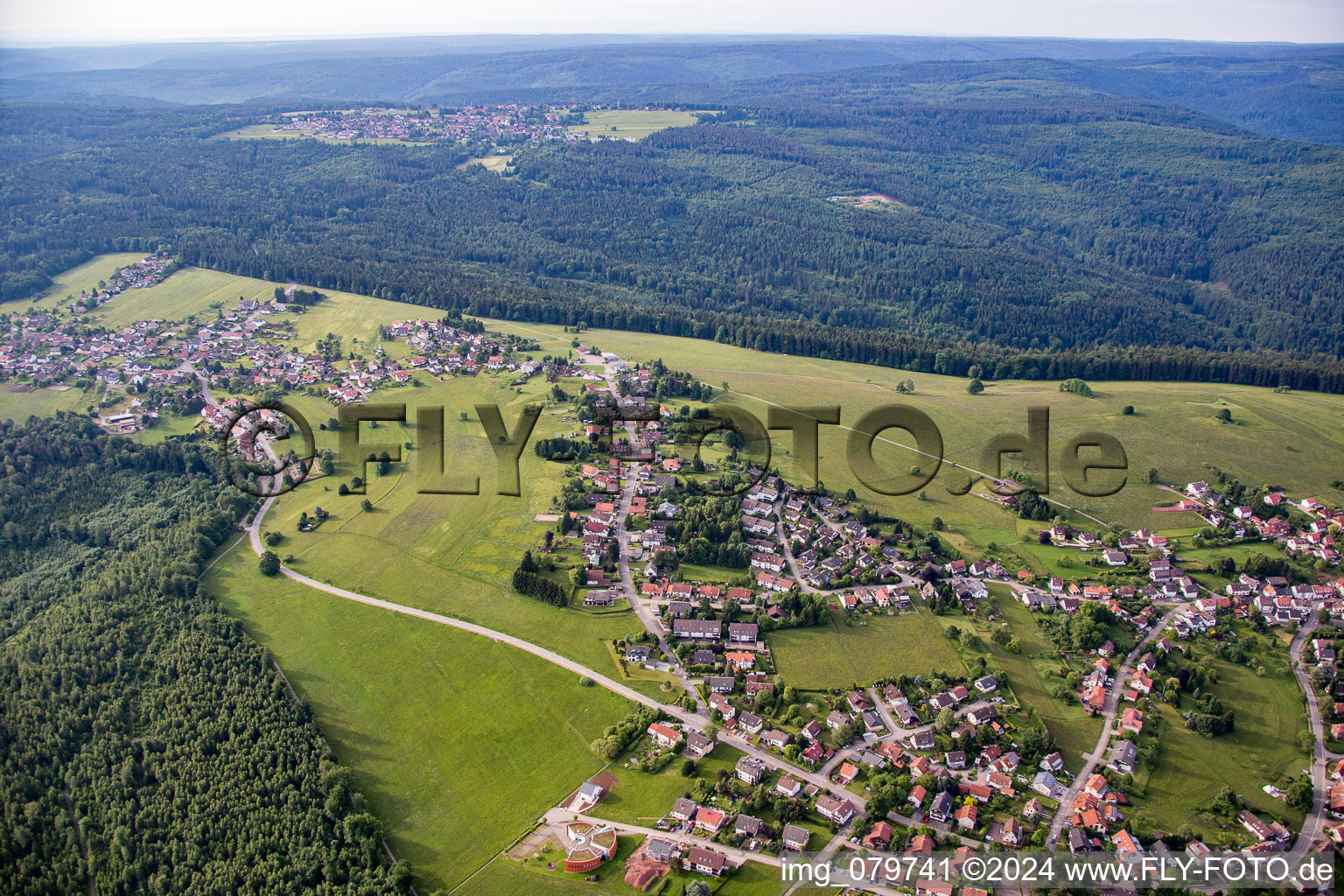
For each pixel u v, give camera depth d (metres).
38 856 163.75
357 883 148.38
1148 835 151.38
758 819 153.38
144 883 155.25
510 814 160.38
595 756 171.38
